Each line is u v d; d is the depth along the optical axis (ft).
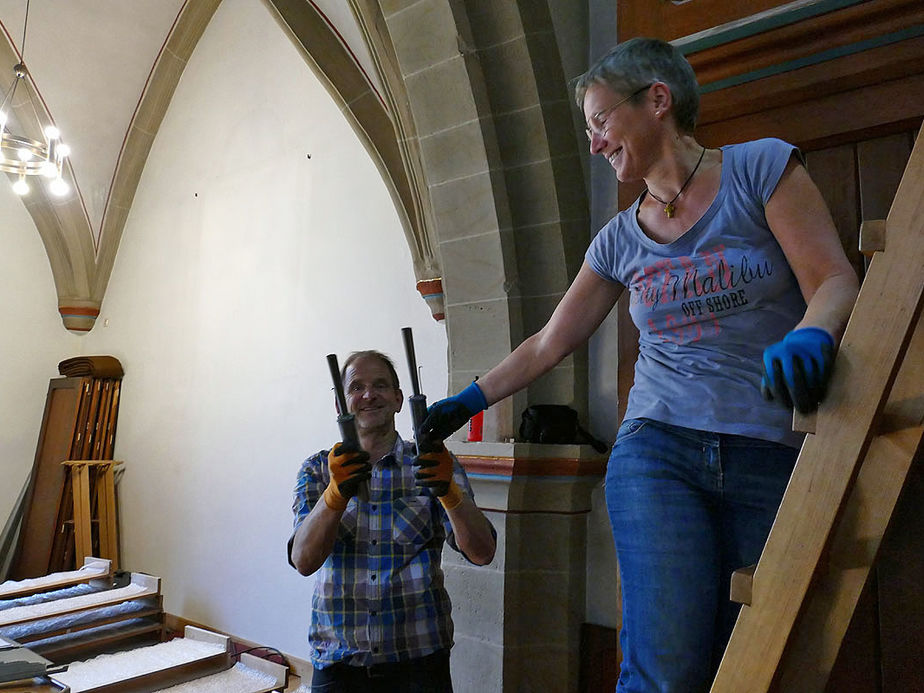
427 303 14.25
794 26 7.70
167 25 21.77
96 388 23.79
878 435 3.77
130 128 23.75
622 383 9.63
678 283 4.52
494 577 10.21
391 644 6.94
